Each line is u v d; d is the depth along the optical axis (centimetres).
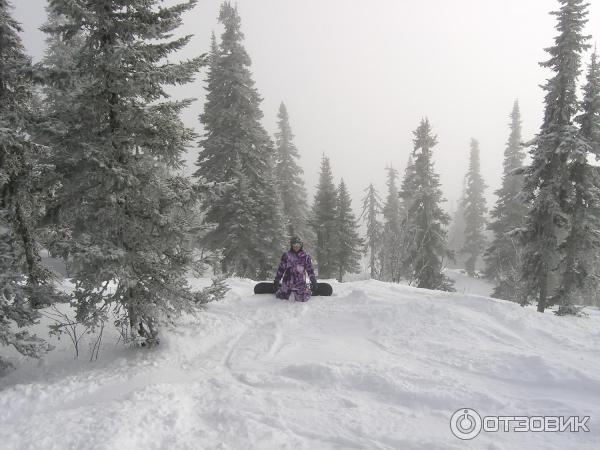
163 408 366
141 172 565
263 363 498
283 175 3494
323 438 323
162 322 584
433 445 306
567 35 1398
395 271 1612
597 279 1423
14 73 582
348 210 2966
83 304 554
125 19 546
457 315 613
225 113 2162
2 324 507
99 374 490
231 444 316
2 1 662
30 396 425
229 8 2253
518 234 1500
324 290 823
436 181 2716
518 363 441
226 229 2086
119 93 545
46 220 572
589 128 1412
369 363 466
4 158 654
